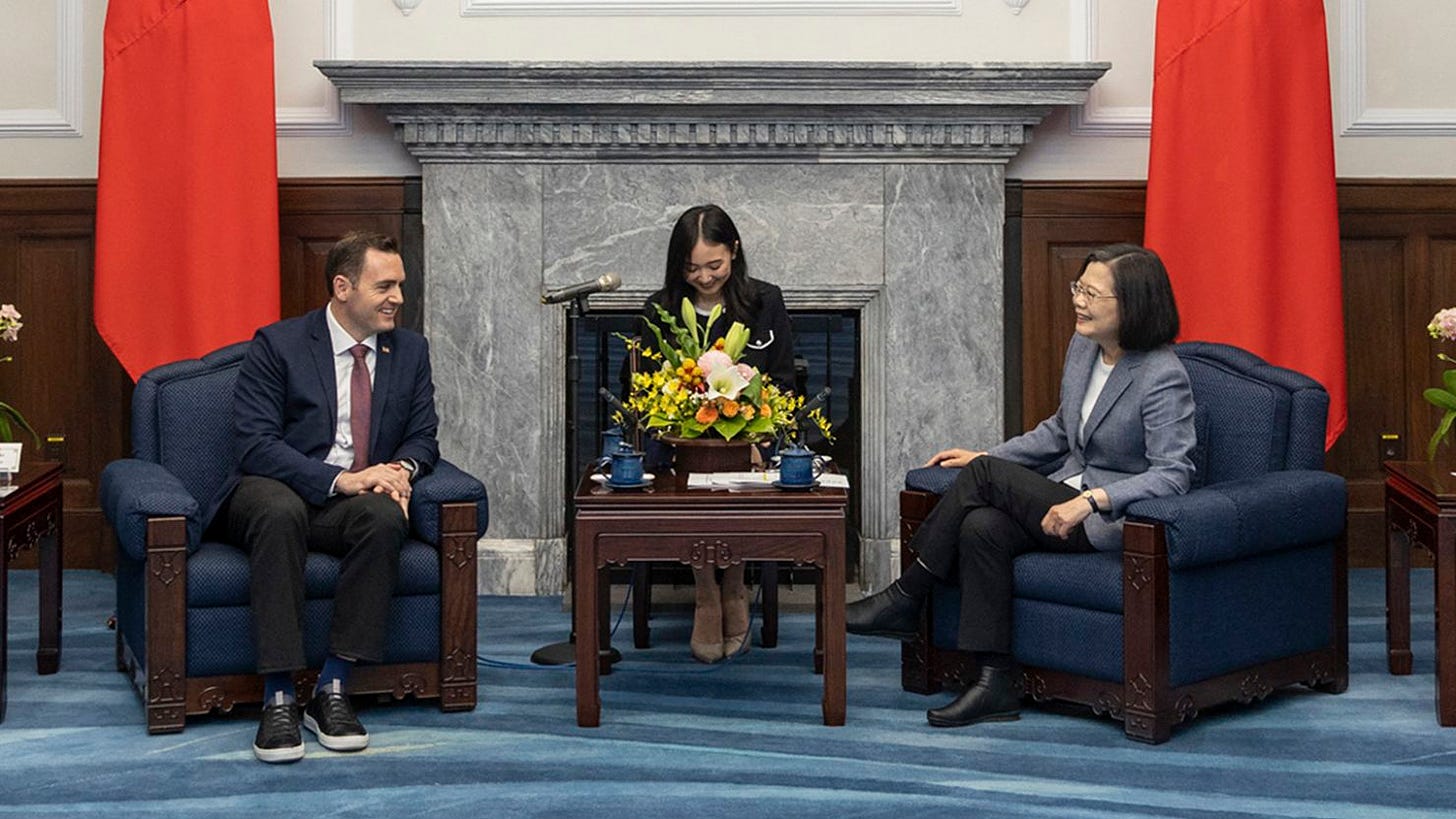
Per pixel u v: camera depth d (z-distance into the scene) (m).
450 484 3.50
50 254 5.10
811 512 3.30
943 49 5.00
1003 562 3.40
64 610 4.56
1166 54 4.75
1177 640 3.24
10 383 5.11
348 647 3.25
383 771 3.03
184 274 4.70
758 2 4.97
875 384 4.96
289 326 3.61
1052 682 3.41
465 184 4.89
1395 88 5.11
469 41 4.97
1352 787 2.94
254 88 4.70
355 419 3.56
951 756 3.14
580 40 4.97
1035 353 5.07
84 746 3.21
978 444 4.96
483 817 2.75
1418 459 5.14
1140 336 3.45
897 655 4.07
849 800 2.85
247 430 3.50
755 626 4.42
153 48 4.69
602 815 2.76
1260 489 3.39
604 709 3.51
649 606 4.27
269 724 3.13
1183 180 4.75
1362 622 4.41
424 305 4.98
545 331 4.92
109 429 5.13
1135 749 3.19
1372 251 5.14
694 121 4.83
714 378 3.50
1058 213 5.04
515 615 4.60
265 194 4.71
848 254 4.92
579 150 4.88
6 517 3.43
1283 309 4.73
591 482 3.52
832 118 4.84
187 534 3.28
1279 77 4.71
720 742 3.24
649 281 4.92
